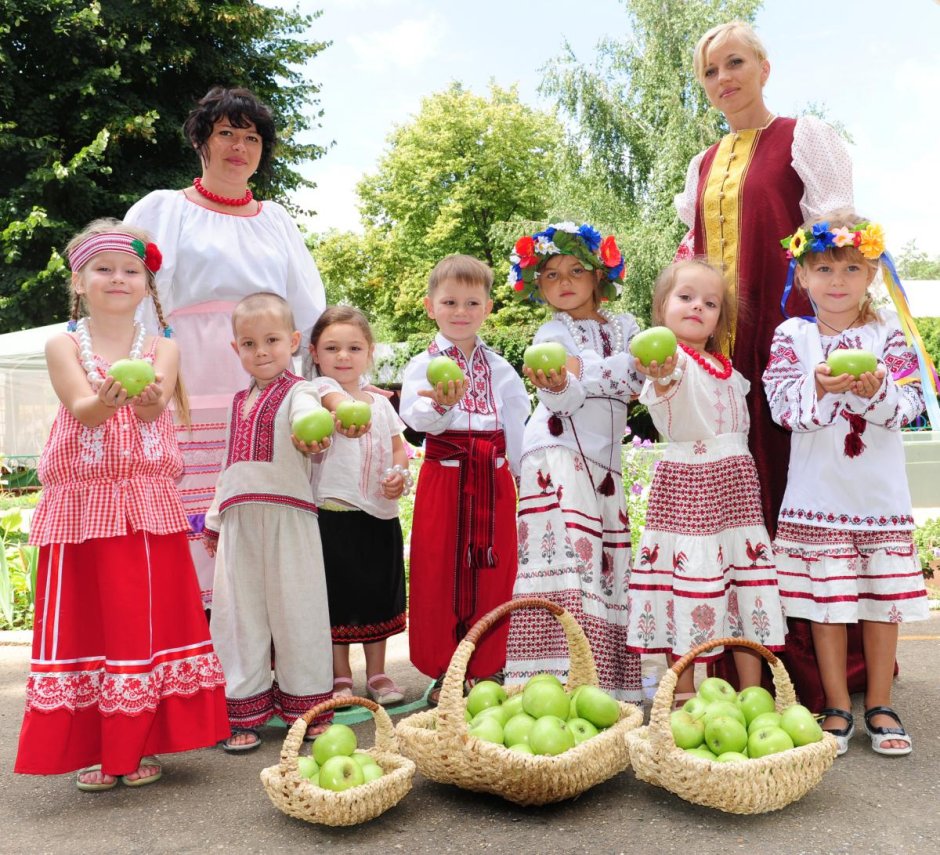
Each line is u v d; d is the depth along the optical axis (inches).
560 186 1028.5
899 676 165.8
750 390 151.6
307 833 104.1
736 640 116.2
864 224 133.6
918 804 108.0
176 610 125.6
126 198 889.5
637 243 882.1
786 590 135.4
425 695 165.6
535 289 157.8
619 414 148.5
